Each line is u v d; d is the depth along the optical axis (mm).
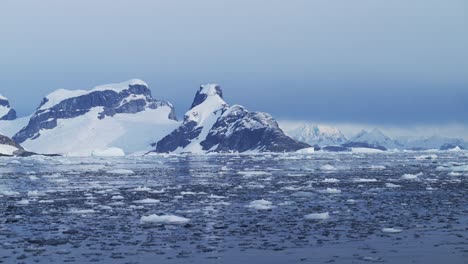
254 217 53594
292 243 40656
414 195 72688
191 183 100062
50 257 36750
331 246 39406
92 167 184750
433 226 47250
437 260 34781
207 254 37344
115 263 34969
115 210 59906
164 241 41844
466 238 41719
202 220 51938
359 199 68688
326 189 81938
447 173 120875
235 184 96312
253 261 35281
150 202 67438
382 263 34281
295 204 64062
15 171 156875
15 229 47625
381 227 47031
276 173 131750
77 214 56781
